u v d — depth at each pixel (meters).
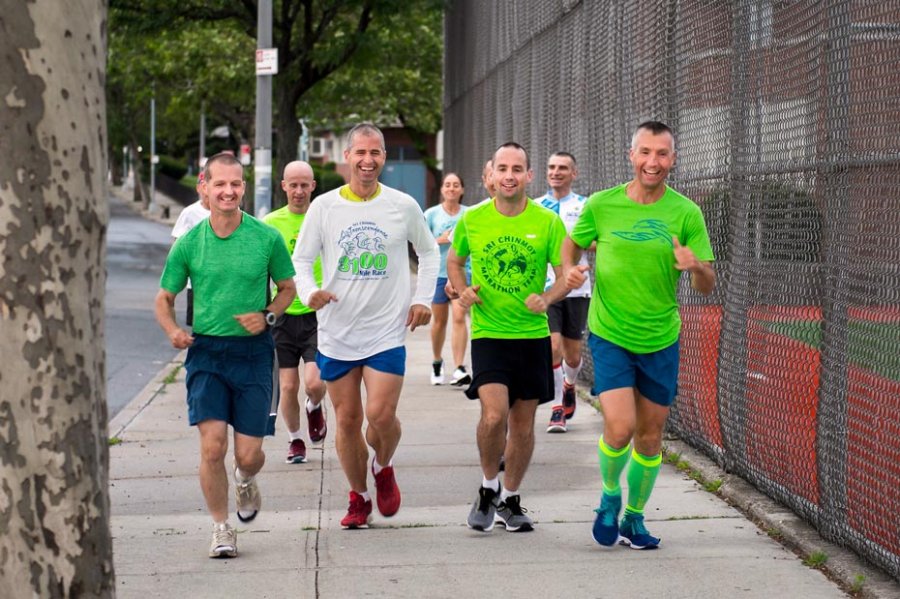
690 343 10.48
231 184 7.12
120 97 83.19
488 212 7.65
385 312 7.67
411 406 13.44
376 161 7.58
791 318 8.16
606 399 7.11
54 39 3.71
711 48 9.82
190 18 34.19
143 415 13.02
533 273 7.62
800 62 7.80
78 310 3.83
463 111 27.59
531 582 6.77
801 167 7.79
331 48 33.44
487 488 7.85
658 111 11.41
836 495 7.20
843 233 7.12
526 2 18.59
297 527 8.12
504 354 7.64
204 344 7.27
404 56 43.69
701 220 7.03
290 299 7.39
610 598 6.47
